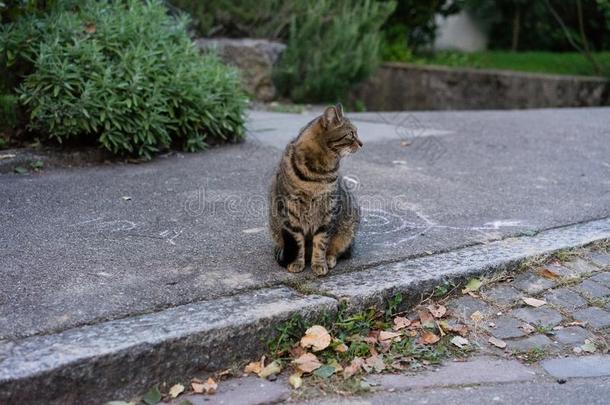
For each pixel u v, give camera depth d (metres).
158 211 2.79
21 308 1.97
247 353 1.97
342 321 2.10
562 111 5.33
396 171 3.45
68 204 2.84
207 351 1.91
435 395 1.88
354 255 2.40
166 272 2.23
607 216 2.86
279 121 4.68
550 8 7.32
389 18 7.62
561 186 3.25
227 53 5.74
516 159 3.73
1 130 3.48
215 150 3.74
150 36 3.73
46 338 1.85
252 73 5.81
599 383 1.94
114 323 1.93
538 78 6.53
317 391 1.89
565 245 2.54
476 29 8.84
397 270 2.31
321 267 2.25
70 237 2.49
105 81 3.39
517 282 2.38
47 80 3.40
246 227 2.64
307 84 5.96
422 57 7.94
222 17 6.07
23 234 2.51
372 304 2.16
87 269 2.23
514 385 1.93
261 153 3.69
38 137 3.54
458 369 2.00
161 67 3.66
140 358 1.83
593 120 4.85
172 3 5.76
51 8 3.64
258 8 6.10
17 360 1.75
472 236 2.60
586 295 2.34
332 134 2.17
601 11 7.26
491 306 2.27
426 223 2.73
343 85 6.16
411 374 1.97
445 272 2.29
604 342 2.13
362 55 6.17
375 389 1.90
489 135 4.30
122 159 3.50
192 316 1.97
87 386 1.78
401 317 2.20
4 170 3.25
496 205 2.96
